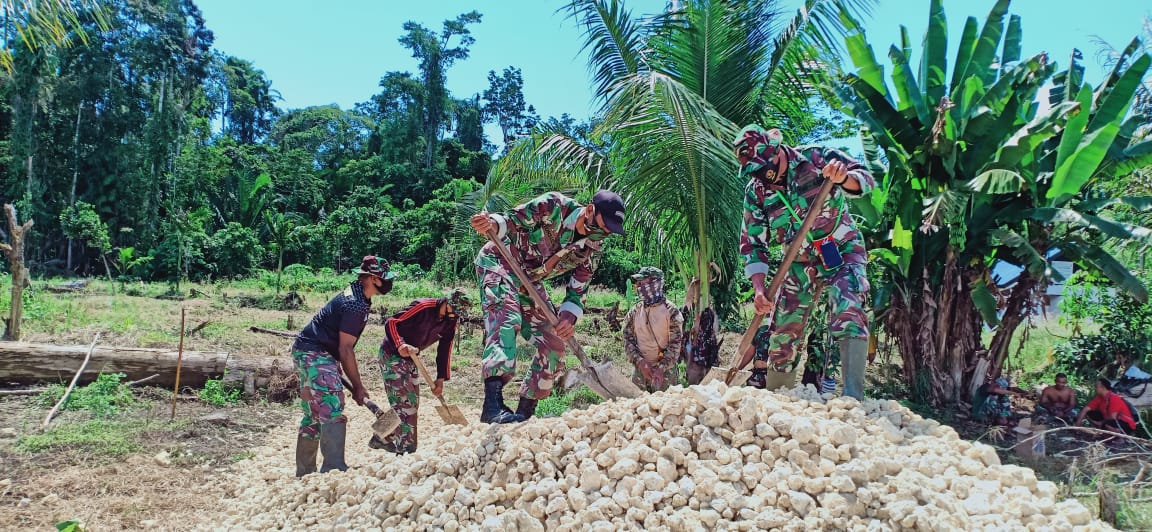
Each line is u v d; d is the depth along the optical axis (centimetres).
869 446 312
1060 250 895
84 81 3481
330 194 5116
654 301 611
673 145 743
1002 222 880
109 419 655
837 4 834
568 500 318
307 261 3847
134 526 424
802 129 975
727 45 866
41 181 3444
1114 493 403
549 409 749
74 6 767
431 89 5588
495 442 364
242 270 3416
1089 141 787
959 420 818
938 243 898
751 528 284
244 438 632
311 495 404
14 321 953
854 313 378
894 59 915
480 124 6272
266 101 6675
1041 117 775
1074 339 1006
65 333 1092
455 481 351
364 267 486
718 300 996
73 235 2817
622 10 880
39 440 560
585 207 414
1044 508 287
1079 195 935
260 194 4275
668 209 813
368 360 1044
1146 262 942
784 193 396
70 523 387
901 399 918
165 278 3250
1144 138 960
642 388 639
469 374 977
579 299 431
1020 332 1448
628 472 319
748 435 323
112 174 3528
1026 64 827
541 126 980
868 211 909
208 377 780
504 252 414
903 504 276
